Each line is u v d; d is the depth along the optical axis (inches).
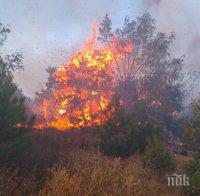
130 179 372.8
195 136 492.7
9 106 369.7
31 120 395.5
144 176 442.9
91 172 369.7
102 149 642.2
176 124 1454.2
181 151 852.6
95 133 799.7
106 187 350.0
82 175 362.0
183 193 444.1
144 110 1430.9
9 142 363.6
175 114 1572.3
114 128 668.7
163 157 536.1
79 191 320.2
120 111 695.1
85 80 1624.0
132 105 1512.1
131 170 420.8
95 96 1608.0
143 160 538.9
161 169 529.3
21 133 379.2
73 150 480.4
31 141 396.8
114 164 410.6
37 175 352.5
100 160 416.2
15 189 315.6
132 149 637.9
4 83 390.9
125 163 507.8
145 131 668.7
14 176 328.5
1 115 365.4
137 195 360.5
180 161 617.6
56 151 454.0
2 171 336.2
